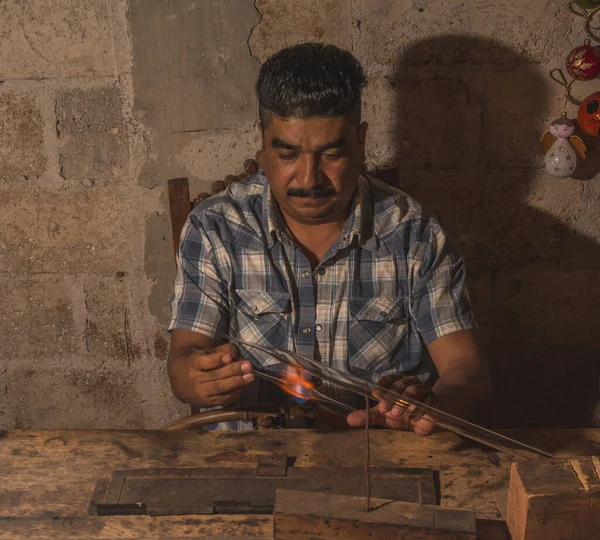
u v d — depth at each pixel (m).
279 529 0.96
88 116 1.81
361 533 0.94
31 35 1.75
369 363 1.51
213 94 1.79
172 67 1.77
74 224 1.90
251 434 1.21
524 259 1.90
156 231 1.90
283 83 1.25
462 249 1.90
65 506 1.06
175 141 1.82
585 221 1.86
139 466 1.14
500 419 2.06
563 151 1.71
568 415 2.04
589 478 0.93
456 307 1.48
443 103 1.78
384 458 1.15
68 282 1.95
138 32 1.74
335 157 1.30
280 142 1.29
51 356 2.03
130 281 1.95
